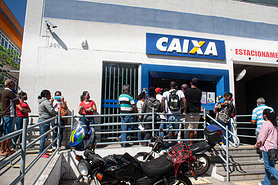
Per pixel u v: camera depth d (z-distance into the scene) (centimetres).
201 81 852
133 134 714
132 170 331
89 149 307
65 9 718
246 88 1200
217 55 802
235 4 867
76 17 721
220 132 454
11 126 479
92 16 733
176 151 371
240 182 498
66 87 681
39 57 679
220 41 814
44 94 525
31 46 680
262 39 875
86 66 703
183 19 803
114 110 725
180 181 370
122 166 322
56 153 500
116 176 317
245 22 866
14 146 503
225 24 843
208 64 800
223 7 852
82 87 691
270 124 438
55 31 699
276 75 976
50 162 432
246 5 878
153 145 421
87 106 590
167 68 761
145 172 345
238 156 588
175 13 799
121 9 757
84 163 284
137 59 745
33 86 662
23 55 670
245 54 826
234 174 512
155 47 757
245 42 851
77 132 296
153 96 605
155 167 358
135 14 766
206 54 792
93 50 715
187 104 609
